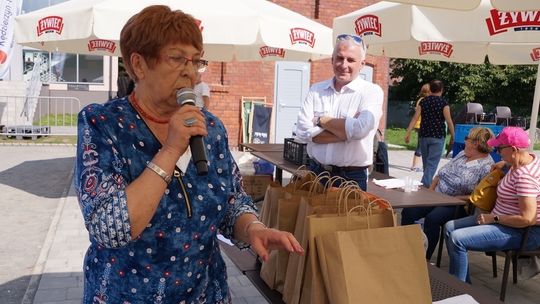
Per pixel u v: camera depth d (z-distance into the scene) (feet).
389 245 6.70
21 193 25.04
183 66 4.96
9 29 40.93
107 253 5.15
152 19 4.86
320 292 6.82
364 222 7.07
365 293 6.48
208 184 5.41
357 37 12.68
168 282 5.19
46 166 32.32
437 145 26.91
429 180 27.14
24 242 17.84
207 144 5.55
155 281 5.14
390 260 6.68
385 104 46.11
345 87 12.80
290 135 43.55
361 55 12.71
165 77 4.94
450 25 14.01
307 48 20.40
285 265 8.39
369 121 12.23
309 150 13.58
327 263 6.63
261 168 23.59
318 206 7.50
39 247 17.38
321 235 6.72
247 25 18.34
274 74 42.45
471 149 16.34
